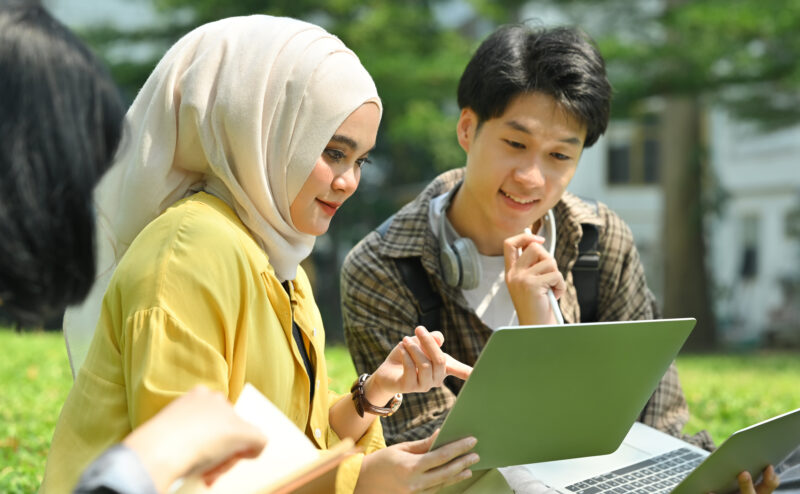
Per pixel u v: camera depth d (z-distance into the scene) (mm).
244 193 2092
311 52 2127
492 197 2803
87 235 1349
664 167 15164
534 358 1866
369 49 14047
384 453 1979
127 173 2129
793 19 12039
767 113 14594
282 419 1694
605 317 3098
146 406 1786
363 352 2945
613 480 2266
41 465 3281
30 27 1330
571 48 2727
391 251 2871
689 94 13227
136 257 1921
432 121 14016
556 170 2789
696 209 14867
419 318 2904
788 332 17312
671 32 13109
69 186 1303
